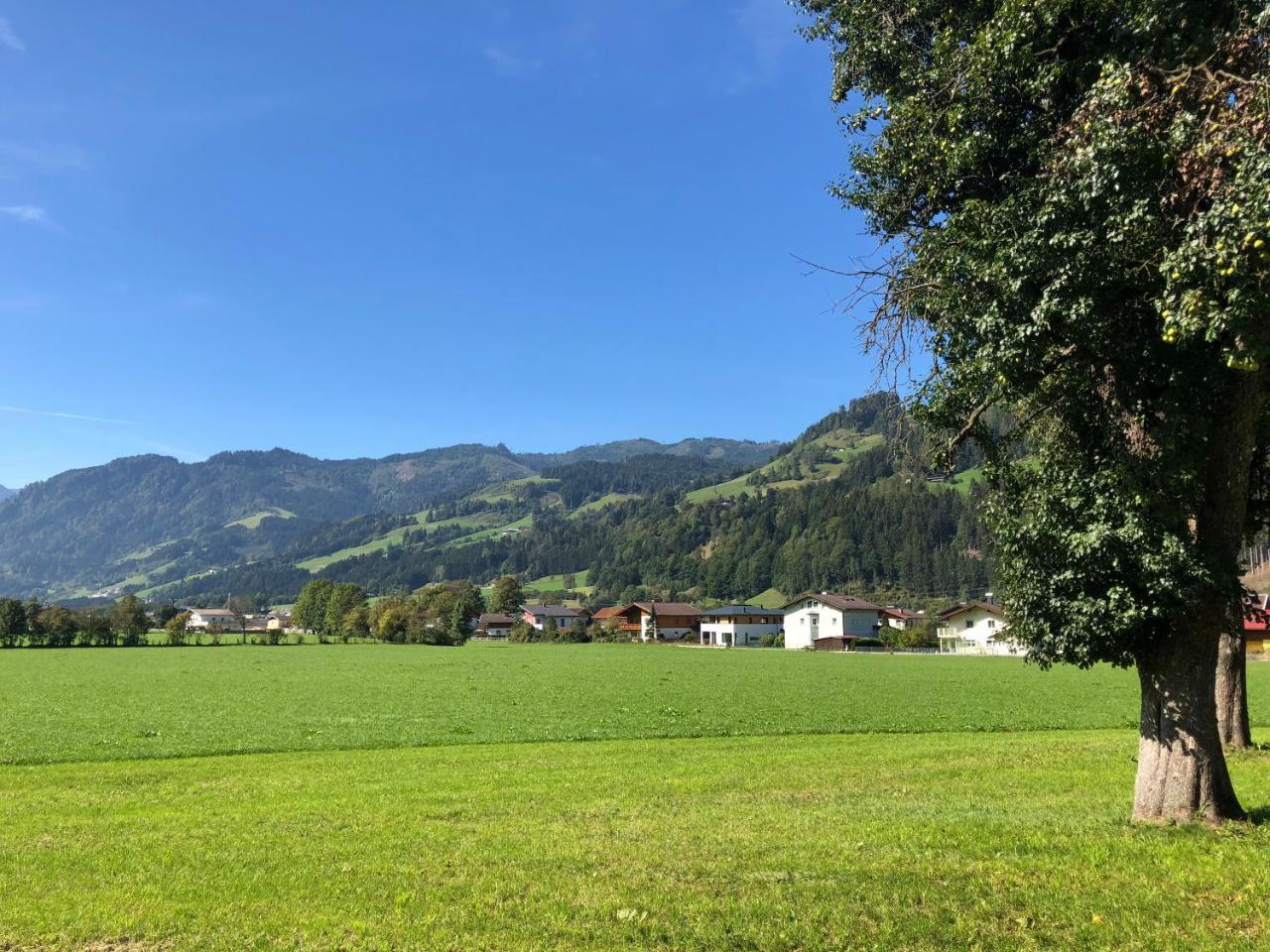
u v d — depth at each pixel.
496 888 7.93
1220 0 8.24
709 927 6.75
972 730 26.22
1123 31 9.00
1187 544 8.36
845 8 11.74
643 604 160.75
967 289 9.45
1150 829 8.98
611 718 29.44
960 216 9.59
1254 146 6.95
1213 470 8.93
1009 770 15.61
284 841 10.16
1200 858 7.89
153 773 17.19
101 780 16.23
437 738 23.67
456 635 125.62
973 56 9.83
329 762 18.81
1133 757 16.95
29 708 33.34
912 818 10.73
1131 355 8.88
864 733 25.27
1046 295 8.41
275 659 79.75
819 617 130.38
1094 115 8.45
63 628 105.12
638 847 9.46
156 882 8.29
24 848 9.92
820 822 10.72
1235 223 6.95
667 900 7.42
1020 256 8.59
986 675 58.56
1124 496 8.54
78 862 9.12
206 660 77.12
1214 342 8.44
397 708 33.38
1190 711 9.17
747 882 7.89
